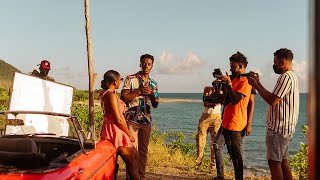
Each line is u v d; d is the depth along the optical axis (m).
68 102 5.98
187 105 131.88
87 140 3.68
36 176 2.58
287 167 4.65
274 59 4.54
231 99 5.59
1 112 3.90
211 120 7.99
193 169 8.28
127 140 4.79
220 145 6.27
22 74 5.30
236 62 5.73
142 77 5.63
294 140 36.03
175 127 43.78
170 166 8.68
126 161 4.84
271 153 4.53
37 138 4.28
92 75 6.96
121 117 4.80
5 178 2.50
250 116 6.02
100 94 4.95
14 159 2.64
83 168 3.16
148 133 5.67
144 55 5.59
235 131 5.78
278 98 4.38
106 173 4.06
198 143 8.25
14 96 5.25
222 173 6.33
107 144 4.51
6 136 4.13
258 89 4.52
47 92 5.62
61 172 2.77
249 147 29.14
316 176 0.47
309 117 0.48
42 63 7.21
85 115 12.84
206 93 7.82
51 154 3.35
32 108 5.44
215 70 5.86
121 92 5.61
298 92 4.49
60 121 4.31
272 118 4.52
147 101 5.64
